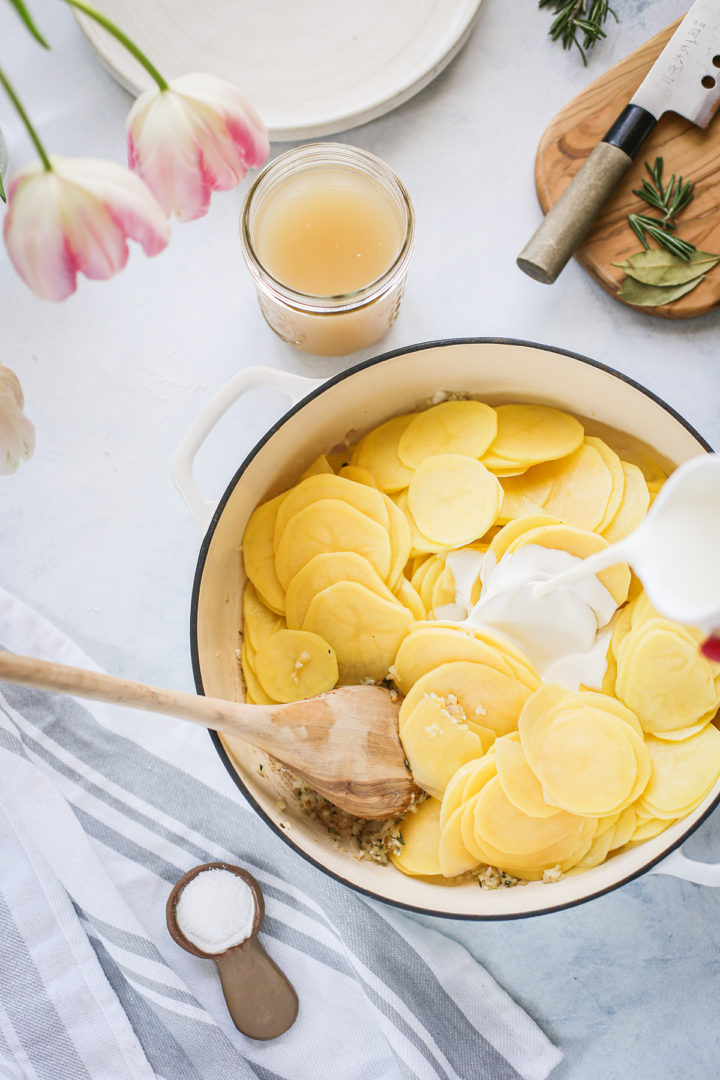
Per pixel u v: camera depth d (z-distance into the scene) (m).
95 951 0.81
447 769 0.75
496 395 0.81
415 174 0.86
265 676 0.78
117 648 0.84
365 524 0.78
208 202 0.63
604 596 0.77
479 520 0.78
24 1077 0.79
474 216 0.85
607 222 0.82
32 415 0.85
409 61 0.84
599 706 0.75
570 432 0.79
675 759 0.75
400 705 0.77
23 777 0.82
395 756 0.75
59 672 0.62
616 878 0.72
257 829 0.82
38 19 0.87
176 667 0.84
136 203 0.58
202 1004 0.81
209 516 0.76
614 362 0.84
